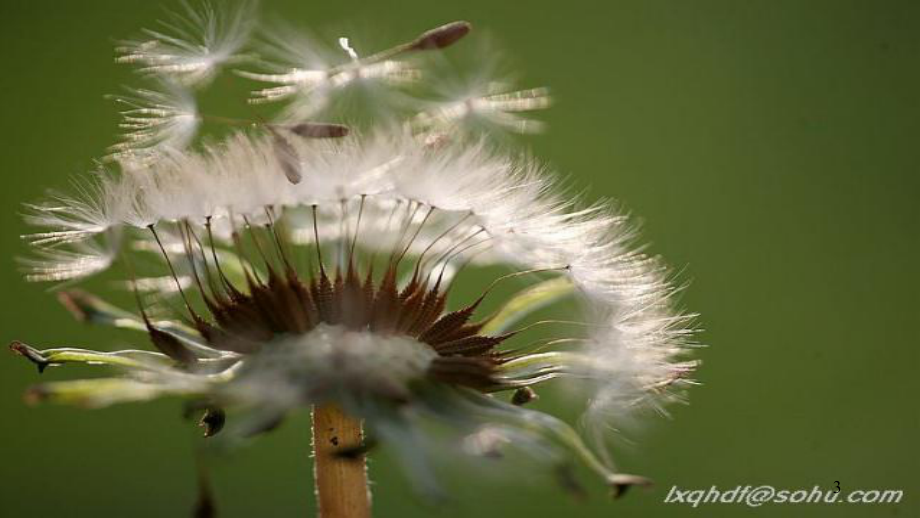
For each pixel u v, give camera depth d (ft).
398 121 0.69
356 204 0.70
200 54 0.68
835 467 1.08
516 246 0.69
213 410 0.67
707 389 1.10
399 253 0.70
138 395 0.63
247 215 0.67
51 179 1.14
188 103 0.68
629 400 0.68
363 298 0.67
